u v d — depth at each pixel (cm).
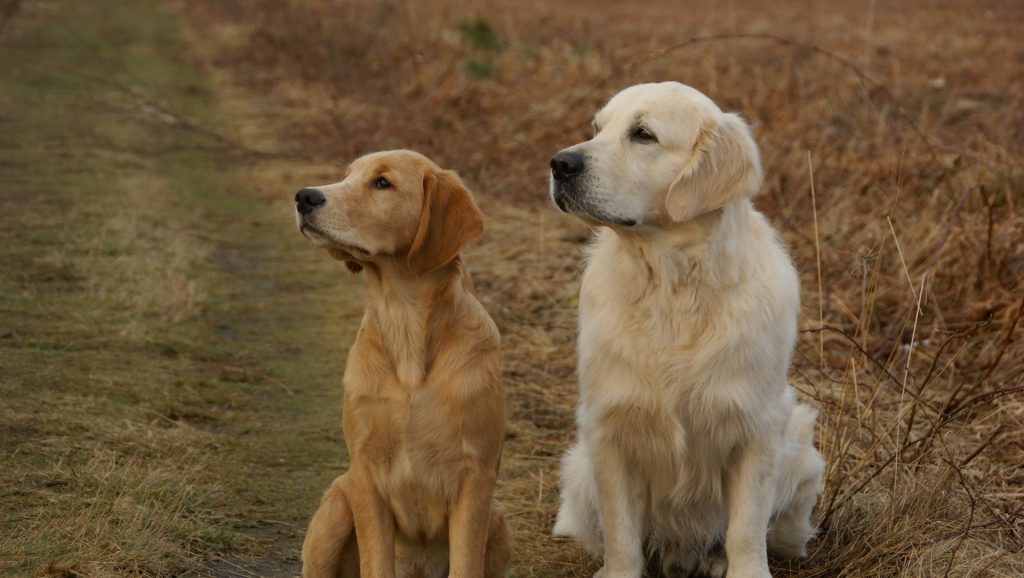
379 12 2862
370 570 552
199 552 601
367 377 558
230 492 687
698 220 581
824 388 859
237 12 3453
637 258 596
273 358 965
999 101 1850
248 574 589
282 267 1268
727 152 587
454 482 559
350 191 579
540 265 1225
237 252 1309
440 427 552
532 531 693
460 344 567
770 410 583
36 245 1181
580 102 1812
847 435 755
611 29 2950
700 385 575
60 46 2948
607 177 586
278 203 1556
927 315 988
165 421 784
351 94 2217
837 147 1357
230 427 800
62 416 750
